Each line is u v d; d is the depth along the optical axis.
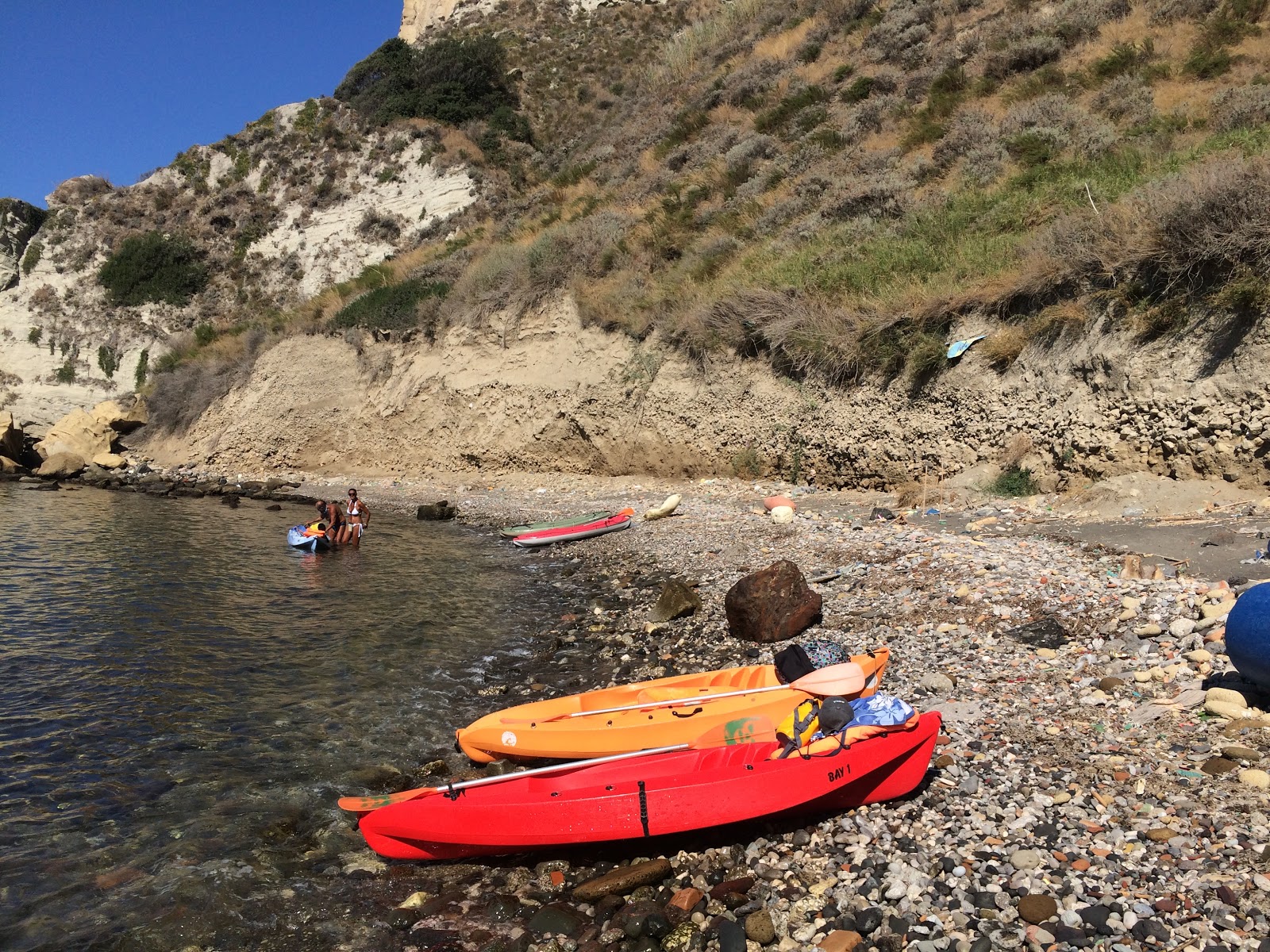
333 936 4.86
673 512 17.23
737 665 8.88
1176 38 21.83
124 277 43.38
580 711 7.18
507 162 45.12
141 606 11.90
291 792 6.49
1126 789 5.29
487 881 5.41
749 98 31.45
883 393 16.91
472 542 17.16
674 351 22.16
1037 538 11.22
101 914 5.03
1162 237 12.89
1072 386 13.78
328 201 45.62
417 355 29.31
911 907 4.50
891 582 10.32
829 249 20.23
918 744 5.64
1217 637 7.10
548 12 57.06
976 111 22.39
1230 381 11.72
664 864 5.27
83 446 33.75
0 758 7.00
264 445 31.48
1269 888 4.20
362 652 9.85
